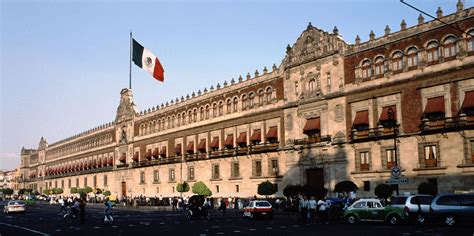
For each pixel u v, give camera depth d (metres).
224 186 74.12
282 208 55.78
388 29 51.38
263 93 68.12
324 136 57.44
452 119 44.38
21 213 63.19
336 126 55.97
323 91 58.09
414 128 47.75
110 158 115.31
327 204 39.59
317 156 58.09
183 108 86.44
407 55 49.28
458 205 31.36
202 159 79.38
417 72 47.94
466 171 43.03
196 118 82.75
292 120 62.47
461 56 44.19
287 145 62.62
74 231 33.62
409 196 34.66
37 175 180.12
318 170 58.44
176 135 87.94
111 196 102.00
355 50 54.56
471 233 26.55
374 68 52.41
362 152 52.91
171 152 89.12
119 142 110.94
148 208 74.94
